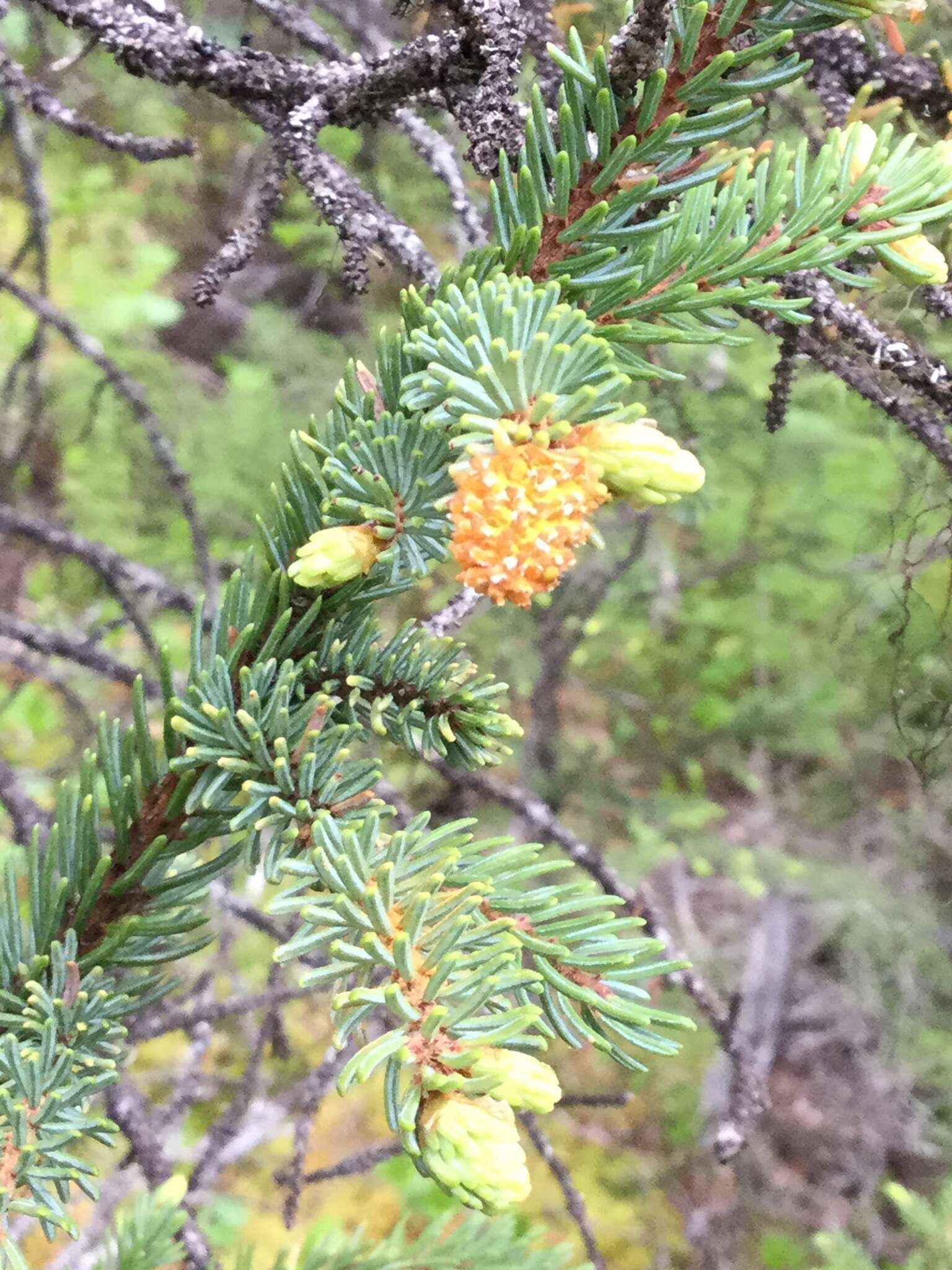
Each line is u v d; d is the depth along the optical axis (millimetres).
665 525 723
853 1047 735
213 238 874
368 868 130
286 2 354
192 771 155
